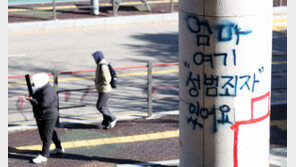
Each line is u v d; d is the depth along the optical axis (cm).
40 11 2152
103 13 2133
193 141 880
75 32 1978
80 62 1683
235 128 853
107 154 1090
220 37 809
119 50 1792
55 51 1778
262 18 823
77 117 1293
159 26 2069
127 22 2081
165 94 1435
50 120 1037
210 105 847
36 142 1147
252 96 848
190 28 829
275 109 1328
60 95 1423
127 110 1338
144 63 1667
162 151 1104
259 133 880
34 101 1021
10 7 2205
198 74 839
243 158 873
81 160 1063
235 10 798
